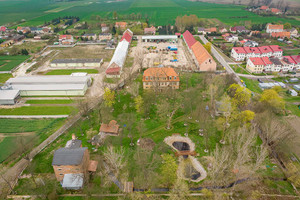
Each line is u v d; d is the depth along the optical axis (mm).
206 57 146875
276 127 81750
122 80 137250
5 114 105000
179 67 156250
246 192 65688
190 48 188500
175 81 122688
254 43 199625
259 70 148625
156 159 76375
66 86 121250
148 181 68750
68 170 66500
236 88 109688
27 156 74312
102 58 175000
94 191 64750
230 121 90312
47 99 118062
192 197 64000
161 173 71312
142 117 99812
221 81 121625
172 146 82812
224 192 65500
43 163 76125
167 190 66875
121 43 193875
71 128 93938
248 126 86125
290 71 148250
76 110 107000
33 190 65375
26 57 181625
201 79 136000
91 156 78500
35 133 91438
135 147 81938
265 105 98875
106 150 80938
